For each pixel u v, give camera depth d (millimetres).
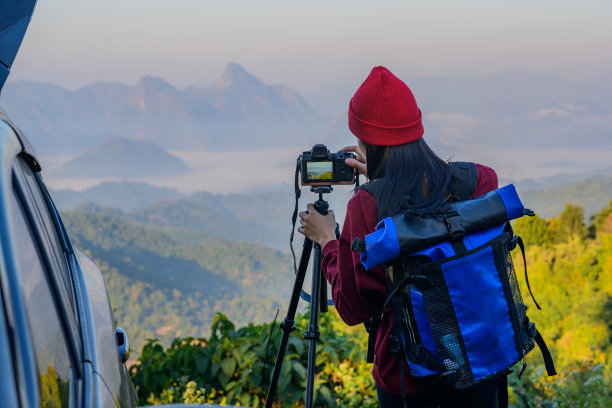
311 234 2168
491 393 1890
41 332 931
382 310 1830
